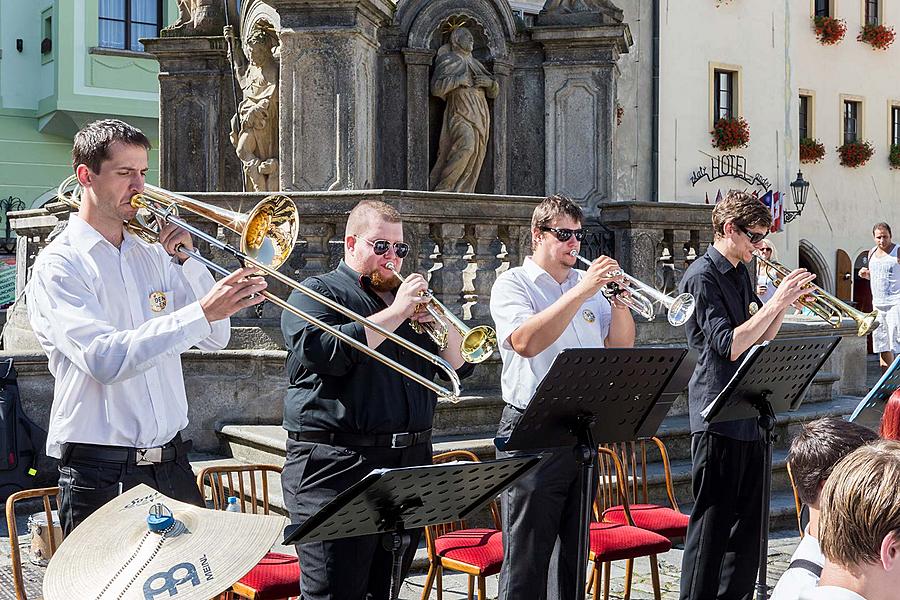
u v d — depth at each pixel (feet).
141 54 96.63
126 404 14.24
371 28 37.50
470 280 30.78
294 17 36.04
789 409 20.68
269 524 11.25
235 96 41.75
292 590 17.13
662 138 82.17
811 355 19.93
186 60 43.47
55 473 28.78
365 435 15.80
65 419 14.12
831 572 8.85
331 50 35.99
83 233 14.32
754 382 19.24
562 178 44.04
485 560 18.76
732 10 86.12
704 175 84.58
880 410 18.13
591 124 43.83
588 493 16.66
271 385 29.63
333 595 15.56
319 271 29.84
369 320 15.07
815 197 95.86
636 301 18.25
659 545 20.15
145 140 14.38
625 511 21.71
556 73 43.96
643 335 34.88
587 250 37.83
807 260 96.84
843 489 8.52
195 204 14.67
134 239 14.92
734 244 20.79
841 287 97.50
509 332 18.06
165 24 97.91
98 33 95.30
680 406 33.91
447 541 19.61
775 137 89.25
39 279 13.93
